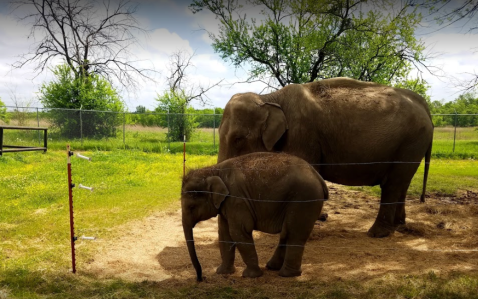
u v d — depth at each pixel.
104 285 4.26
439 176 12.77
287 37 19.91
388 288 4.06
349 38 18.55
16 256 5.15
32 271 4.55
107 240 5.93
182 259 5.23
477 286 4.05
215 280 4.45
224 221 4.69
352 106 6.21
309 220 4.43
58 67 24.69
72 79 25.03
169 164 14.55
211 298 3.92
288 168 4.48
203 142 23.94
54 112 22.58
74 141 22.05
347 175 6.45
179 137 24.81
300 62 19.42
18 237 5.89
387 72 19.11
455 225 6.87
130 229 6.55
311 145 6.25
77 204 7.98
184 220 4.46
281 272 4.57
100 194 9.05
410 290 3.99
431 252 5.44
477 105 25.81
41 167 12.84
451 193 9.80
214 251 5.57
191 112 26.42
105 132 23.58
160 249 5.64
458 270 4.61
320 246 5.79
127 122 24.56
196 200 4.47
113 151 19.17
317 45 18.12
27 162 14.45
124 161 14.84
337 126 6.17
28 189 9.30
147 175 11.87
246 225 4.47
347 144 6.18
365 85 6.60
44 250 5.37
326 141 6.25
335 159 6.34
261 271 4.61
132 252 5.48
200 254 5.44
